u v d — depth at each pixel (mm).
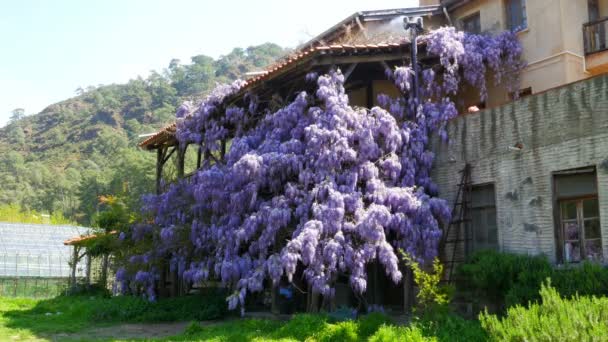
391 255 12859
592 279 10461
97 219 26844
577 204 11922
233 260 14430
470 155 13984
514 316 8039
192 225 16938
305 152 14258
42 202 80562
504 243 13016
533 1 17312
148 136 24219
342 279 15773
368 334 11609
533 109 12641
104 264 28953
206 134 18875
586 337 6859
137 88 124438
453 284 12836
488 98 17703
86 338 13625
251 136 16297
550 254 12055
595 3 17609
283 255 12758
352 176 13805
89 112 123000
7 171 99500
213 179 15969
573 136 11797
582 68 16766
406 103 15812
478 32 19062
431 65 16891
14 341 13531
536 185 12445
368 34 18812
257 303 18469
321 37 20781
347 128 14281
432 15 19875
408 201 13547
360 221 13141
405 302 13961
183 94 114625
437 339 10047
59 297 27656
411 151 14789
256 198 14570
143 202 19766
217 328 13836
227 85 19094
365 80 18109
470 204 13914
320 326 12055
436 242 13562
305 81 16906
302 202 13750
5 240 42656
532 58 17219
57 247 44094
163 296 20875
